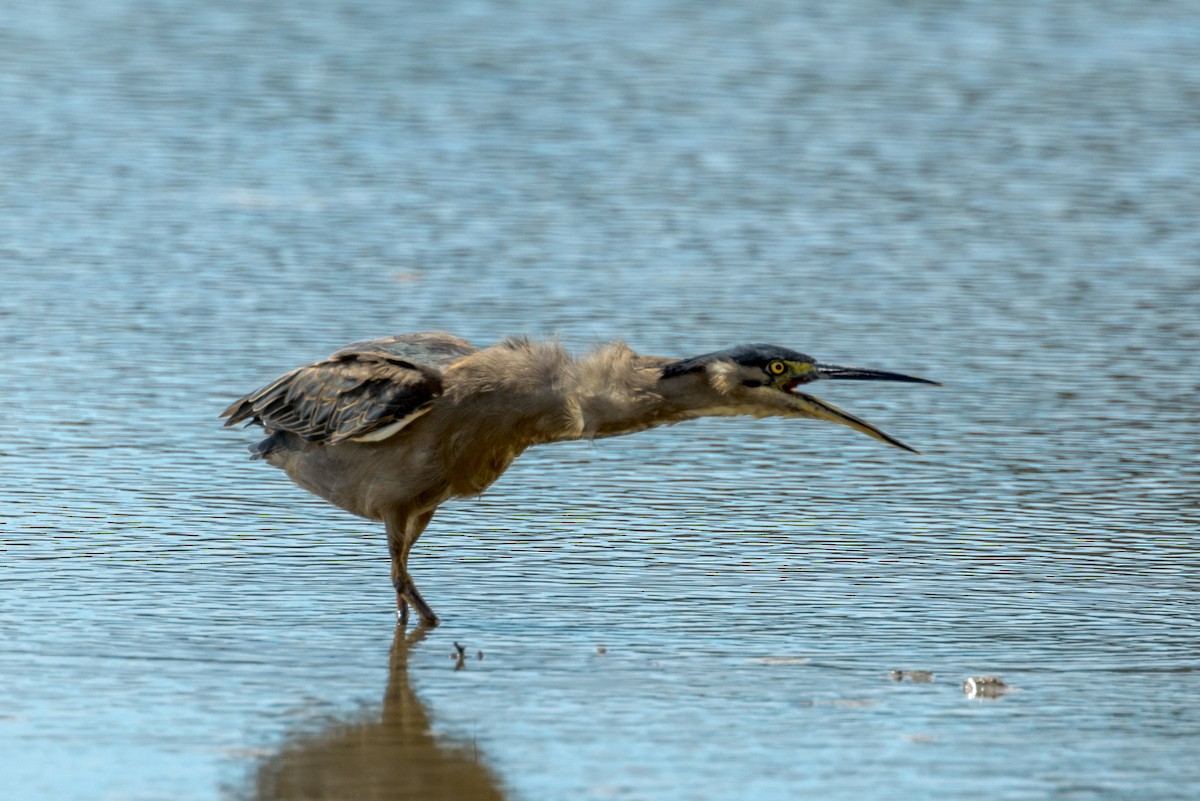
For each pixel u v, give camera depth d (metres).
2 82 30.86
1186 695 10.54
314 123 28.83
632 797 9.05
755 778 9.29
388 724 10.06
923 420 16.94
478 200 24.91
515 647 11.42
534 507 14.55
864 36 36.34
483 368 12.02
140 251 22.11
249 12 37.59
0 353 18.19
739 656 11.22
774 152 27.92
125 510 14.06
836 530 13.88
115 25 36.00
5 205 23.97
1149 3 40.22
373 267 21.59
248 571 12.86
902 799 9.03
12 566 12.68
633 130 28.92
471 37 35.44
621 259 22.27
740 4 39.34
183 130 28.20
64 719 10.02
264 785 9.16
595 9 38.38
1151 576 12.79
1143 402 17.38
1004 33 36.88
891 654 11.25
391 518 12.22
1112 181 26.56
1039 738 9.87
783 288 21.09
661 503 14.63
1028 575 12.82
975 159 27.75
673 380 11.75
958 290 21.27
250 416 13.27
